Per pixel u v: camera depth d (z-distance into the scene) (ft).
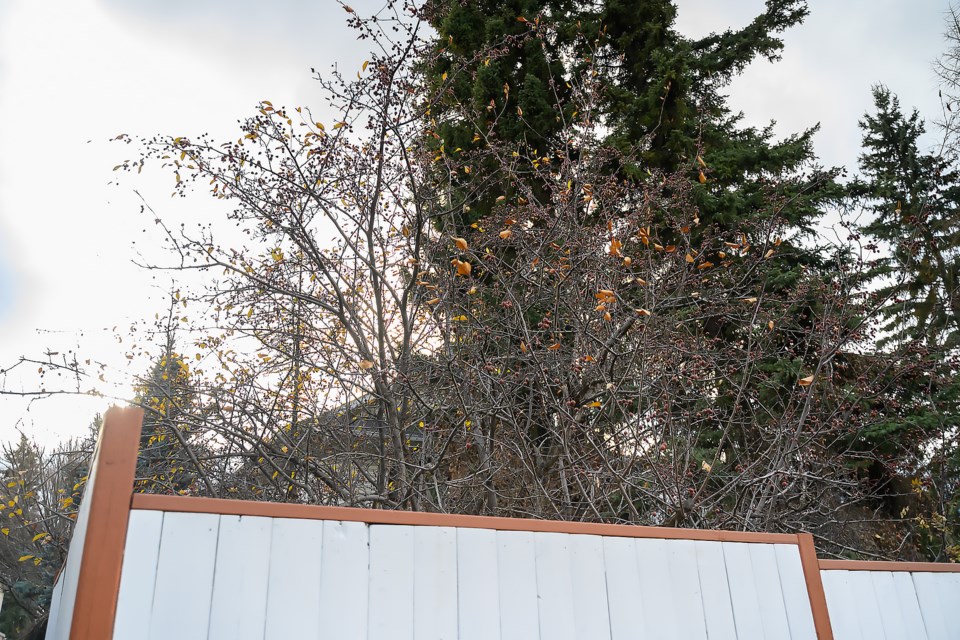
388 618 9.00
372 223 19.39
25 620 60.44
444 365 21.57
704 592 11.88
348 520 9.21
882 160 58.23
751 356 22.47
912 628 14.61
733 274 28.73
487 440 21.80
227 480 23.53
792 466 23.13
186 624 7.79
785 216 37.58
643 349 21.25
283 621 8.33
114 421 8.17
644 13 41.60
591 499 19.92
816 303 27.07
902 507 35.22
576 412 20.85
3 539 42.50
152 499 8.10
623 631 10.79
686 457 19.52
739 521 20.47
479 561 9.95
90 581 7.42
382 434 20.24
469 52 36.99
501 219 24.67
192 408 22.30
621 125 39.32
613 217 24.72
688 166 27.58
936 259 45.06
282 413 22.49
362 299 21.56
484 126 34.42
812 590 13.07
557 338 23.06
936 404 33.24
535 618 10.09
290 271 22.15
